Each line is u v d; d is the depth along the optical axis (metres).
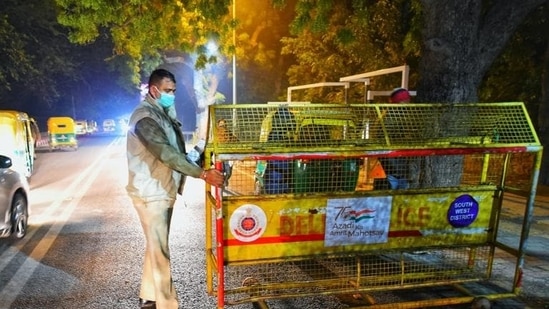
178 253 5.87
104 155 20.02
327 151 3.58
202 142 4.02
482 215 4.31
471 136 4.24
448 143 4.03
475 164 5.21
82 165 15.95
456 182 5.38
